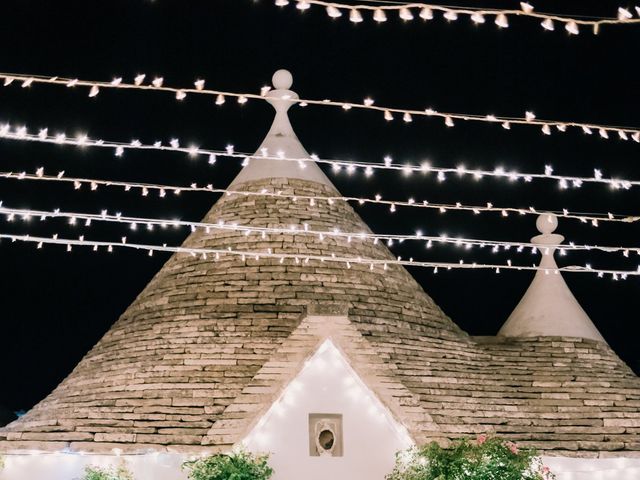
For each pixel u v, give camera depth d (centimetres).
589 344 2294
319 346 1712
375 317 2050
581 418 2027
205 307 2027
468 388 2020
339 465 1670
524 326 2342
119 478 1630
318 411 1692
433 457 1644
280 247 2133
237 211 2239
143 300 2166
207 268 2123
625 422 2028
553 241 2462
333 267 2123
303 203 2259
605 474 1911
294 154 2369
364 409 1706
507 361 2198
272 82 2472
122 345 2034
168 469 1686
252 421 1653
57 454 1670
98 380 1950
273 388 1681
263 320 1981
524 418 1992
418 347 2059
